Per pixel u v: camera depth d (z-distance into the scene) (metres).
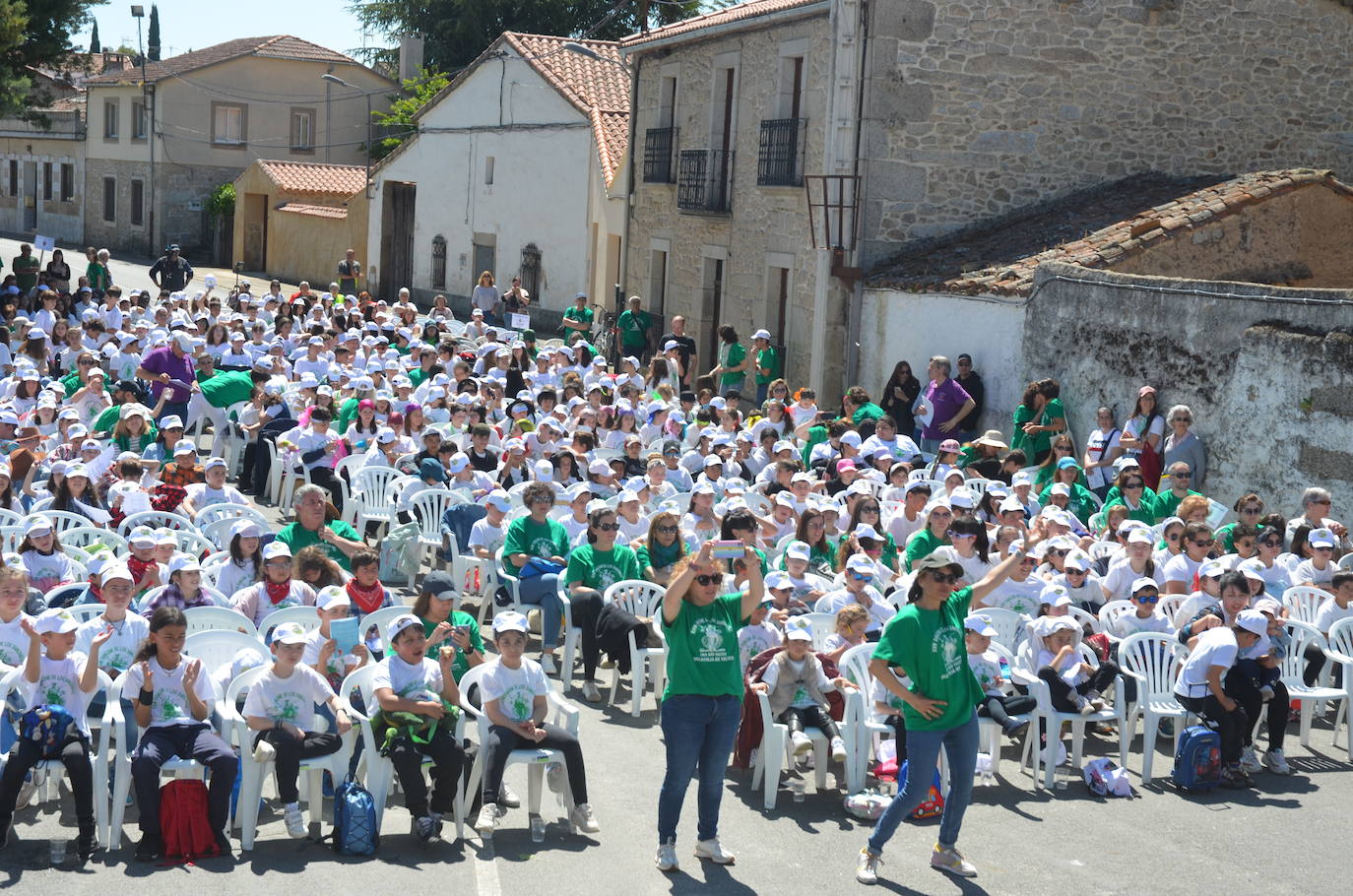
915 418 17.94
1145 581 10.10
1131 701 9.46
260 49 51.94
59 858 7.00
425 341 23.38
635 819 7.98
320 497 10.50
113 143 54.19
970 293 17.83
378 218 41.97
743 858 7.46
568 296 32.66
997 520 12.55
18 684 7.52
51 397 14.75
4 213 62.75
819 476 13.83
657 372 20.92
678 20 54.53
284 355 19.86
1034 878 7.38
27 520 10.66
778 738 8.23
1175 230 16.75
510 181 35.25
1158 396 14.90
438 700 7.65
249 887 6.78
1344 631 10.31
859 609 9.10
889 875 7.30
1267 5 21.27
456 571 12.25
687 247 25.52
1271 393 13.58
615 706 10.15
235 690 7.62
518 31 56.97
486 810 7.61
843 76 20.00
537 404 17.66
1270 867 7.71
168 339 17.47
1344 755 9.87
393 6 58.00
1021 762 9.31
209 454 17.75
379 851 7.37
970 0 20.17
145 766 7.08
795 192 21.58
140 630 8.24
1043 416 15.77
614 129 31.17
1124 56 20.84
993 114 20.45
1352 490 12.77
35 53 28.95
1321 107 21.72
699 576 7.07
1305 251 17.39
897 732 8.41
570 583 10.58
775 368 20.92
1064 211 20.20
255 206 48.62
